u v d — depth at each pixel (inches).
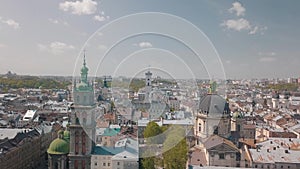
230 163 4330.7
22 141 5088.6
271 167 4143.7
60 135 4394.7
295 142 4877.0
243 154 4328.3
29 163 5251.0
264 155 4301.2
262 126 7406.5
